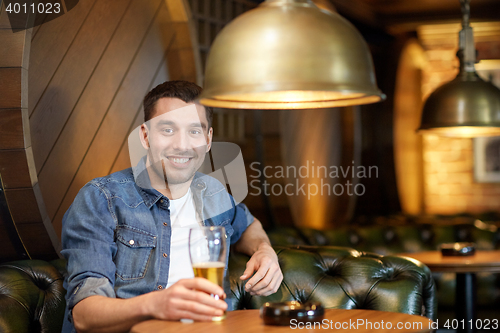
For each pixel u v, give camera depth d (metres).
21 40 1.45
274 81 0.93
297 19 0.95
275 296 1.61
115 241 1.36
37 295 1.46
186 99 1.43
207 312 1.03
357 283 1.59
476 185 4.98
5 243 1.57
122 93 2.04
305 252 1.70
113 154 1.99
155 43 2.21
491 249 3.31
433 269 2.26
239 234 1.65
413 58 4.54
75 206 1.34
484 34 4.86
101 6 1.94
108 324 1.11
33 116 1.64
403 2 4.12
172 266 1.38
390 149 4.02
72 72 1.81
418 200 4.70
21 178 1.48
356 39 0.99
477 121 2.36
